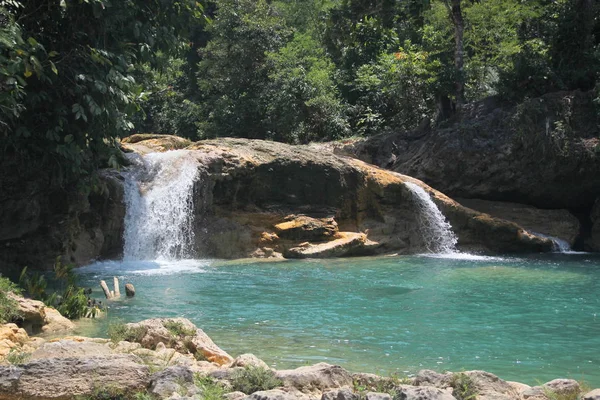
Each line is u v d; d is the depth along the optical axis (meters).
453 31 28.83
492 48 28.34
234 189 19.12
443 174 23.56
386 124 31.11
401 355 8.09
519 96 24.08
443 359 7.91
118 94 12.15
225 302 11.59
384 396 4.80
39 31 12.52
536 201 23.48
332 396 4.90
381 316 10.51
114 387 4.95
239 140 20.66
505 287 13.53
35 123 12.88
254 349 8.23
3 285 8.85
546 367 7.62
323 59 34.53
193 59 41.69
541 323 10.09
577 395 5.43
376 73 31.22
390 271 15.93
